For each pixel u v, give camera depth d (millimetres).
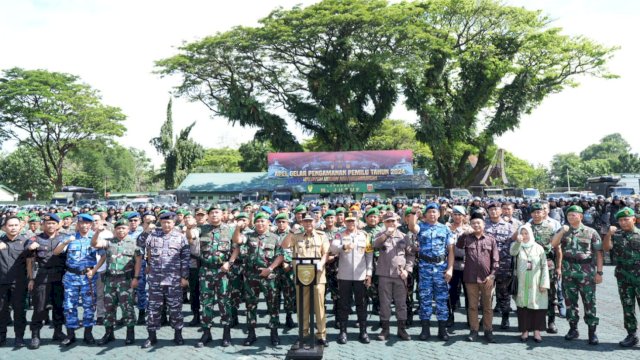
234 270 8211
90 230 8672
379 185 48969
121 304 7641
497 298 8617
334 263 8594
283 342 7648
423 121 47156
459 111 49094
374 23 44062
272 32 44438
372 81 46688
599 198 18984
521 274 7258
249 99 46625
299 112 49031
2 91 47562
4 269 7582
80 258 7676
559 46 47594
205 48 45281
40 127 50906
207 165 75875
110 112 53844
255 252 7520
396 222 7738
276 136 49531
